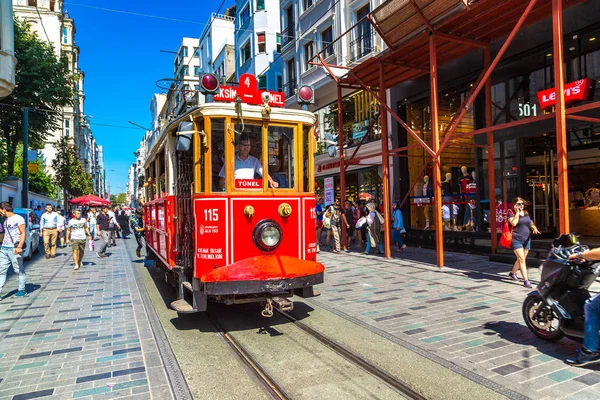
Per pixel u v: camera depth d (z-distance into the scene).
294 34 21.44
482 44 10.05
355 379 3.98
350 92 17.58
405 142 14.67
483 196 11.67
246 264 5.26
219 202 5.36
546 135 10.58
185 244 6.15
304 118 5.91
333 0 17.89
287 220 5.70
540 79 10.07
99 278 9.76
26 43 22.83
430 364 4.21
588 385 3.64
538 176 11.03
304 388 3.79
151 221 9.91
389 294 7.30
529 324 4.90
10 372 4.25
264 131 5.66
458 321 5.58
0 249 7.61
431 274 8.91
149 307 6.91
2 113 22.66
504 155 11.18
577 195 11.10
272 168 5.75
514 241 7.54
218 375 4.12
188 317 6.29
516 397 3.45
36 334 5.49
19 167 29.84
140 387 3.85
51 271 10.93
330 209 13.81
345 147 17.67
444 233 12.70
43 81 23.30
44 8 43.69
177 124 6.32
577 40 9.21
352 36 16.89
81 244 11.20
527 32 10.09
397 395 3.63
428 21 9.27
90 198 26.08
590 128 9.50
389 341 4.93
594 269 4.35
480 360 4.25
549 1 8.09
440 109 13.23
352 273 9.52
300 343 5.04
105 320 6.14
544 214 11.05
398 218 12.73
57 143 34.12
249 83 5.78
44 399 3.63
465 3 8.29
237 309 6.77
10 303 7.27
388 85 13.47
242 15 28.27
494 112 11.31
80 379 4.05
